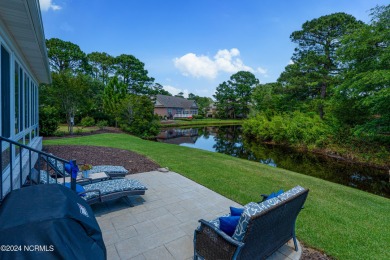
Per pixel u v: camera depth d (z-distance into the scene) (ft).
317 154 49.16
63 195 5.54
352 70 43.50
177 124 111.65
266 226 6.67
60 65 103.50
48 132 44.86
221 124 130.82
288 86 64.03
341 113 49.96
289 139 57.31
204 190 16.11
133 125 63.67
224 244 6.48
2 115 11.12
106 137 45.42
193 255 8.66
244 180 19.56
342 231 11.52
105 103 77.92
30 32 12.00
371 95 38.17
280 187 18.45
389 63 36.35
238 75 157.58
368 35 39.47
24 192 5.54
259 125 69.10
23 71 16.83
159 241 9.55
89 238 4.76
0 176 7.51
